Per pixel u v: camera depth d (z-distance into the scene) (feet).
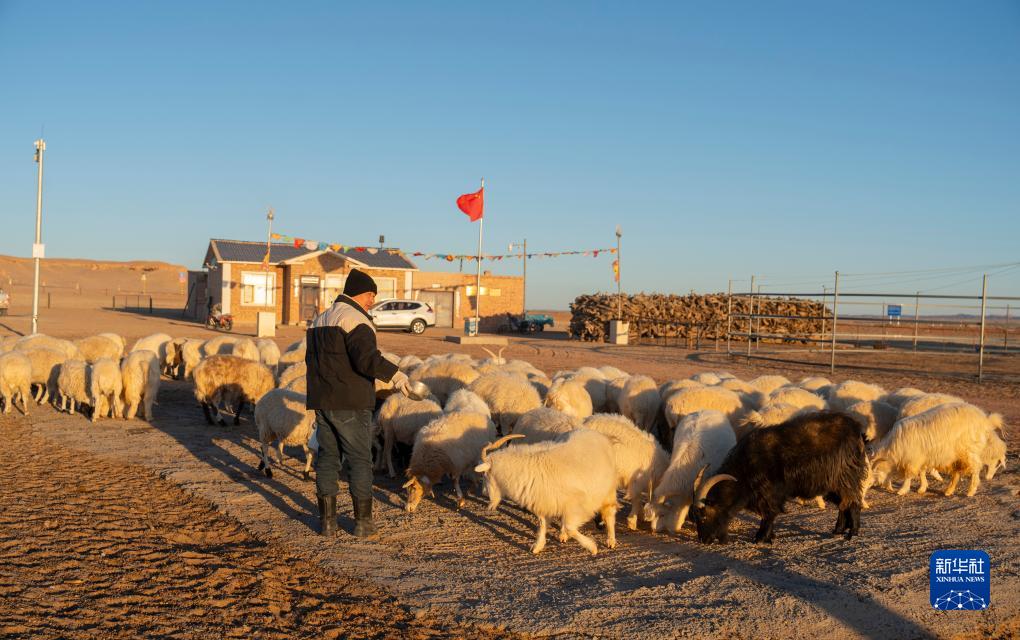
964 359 97.25
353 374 19.98
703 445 22.76
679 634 14.74
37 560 16.67
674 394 30.60
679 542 21.54
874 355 102.37
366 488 20.72
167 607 14.83
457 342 104.32
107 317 135.64
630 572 18.63
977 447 25.63
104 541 18.61
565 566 19.07
